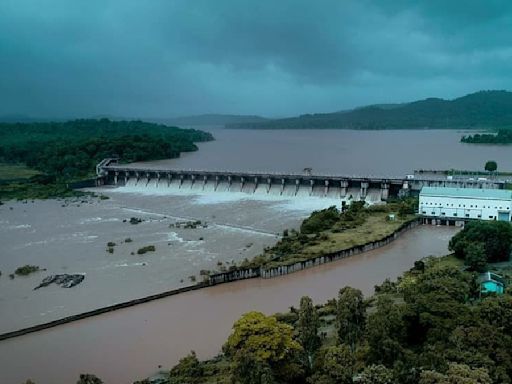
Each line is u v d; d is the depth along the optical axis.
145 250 136.75
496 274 103.00
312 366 64.56
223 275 113.31
